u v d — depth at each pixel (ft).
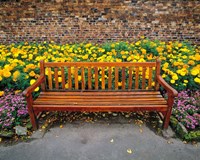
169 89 9.91
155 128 10.86
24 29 21.18
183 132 10.02
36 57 15.85
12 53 16.88
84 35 21.08
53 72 12.73
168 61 15.67
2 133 10.19
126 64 11.70
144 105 10.19
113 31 20.81
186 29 20.54
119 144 9.75
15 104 11.59
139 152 9.27
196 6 19.71
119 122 11.35
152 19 20.29
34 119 10.39
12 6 20.35
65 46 18.76
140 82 13.66
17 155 9.16
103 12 20.16
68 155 9.13
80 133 10.51
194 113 11.35
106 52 17.43
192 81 13.23
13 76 12.71
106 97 11.25
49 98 11.10
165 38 20.92
